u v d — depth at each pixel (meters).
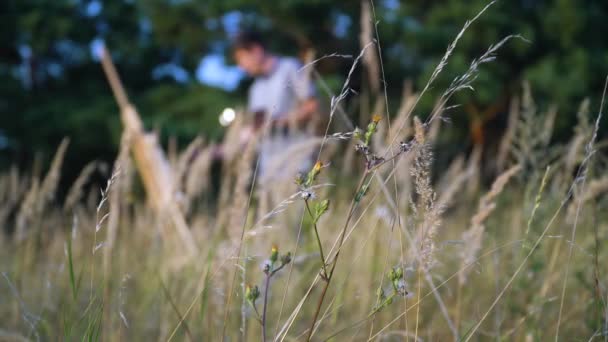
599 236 2.05
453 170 3.07
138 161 3.11
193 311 2.06
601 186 1.80
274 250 1.14
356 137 1.17
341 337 2.00
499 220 2.60
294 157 2.44
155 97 15.99
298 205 2.51
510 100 12.88
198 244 2.75
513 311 1.93
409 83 2.07
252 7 14.34
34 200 2.70
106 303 2.01
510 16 13.36
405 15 14.03
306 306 2.34
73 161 15.52
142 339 2.13
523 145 2.13
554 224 2.11
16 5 16.41
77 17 17.42
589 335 1.74
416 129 1.29
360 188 1.19
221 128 13.93
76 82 17.94
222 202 2.62
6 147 15.28
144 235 2.83
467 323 1.90
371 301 2.08
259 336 1.90
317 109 3.60
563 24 13.26
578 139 2.05
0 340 1.97
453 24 13.17
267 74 4.10
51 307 2.11
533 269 1.92
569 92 12.24
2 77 15.85
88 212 3.38
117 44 17.84
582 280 1.83
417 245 1.56
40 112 15.39
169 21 16.05
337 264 2.33
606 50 13.74
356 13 13.84
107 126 15.08
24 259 2.71
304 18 13.86
